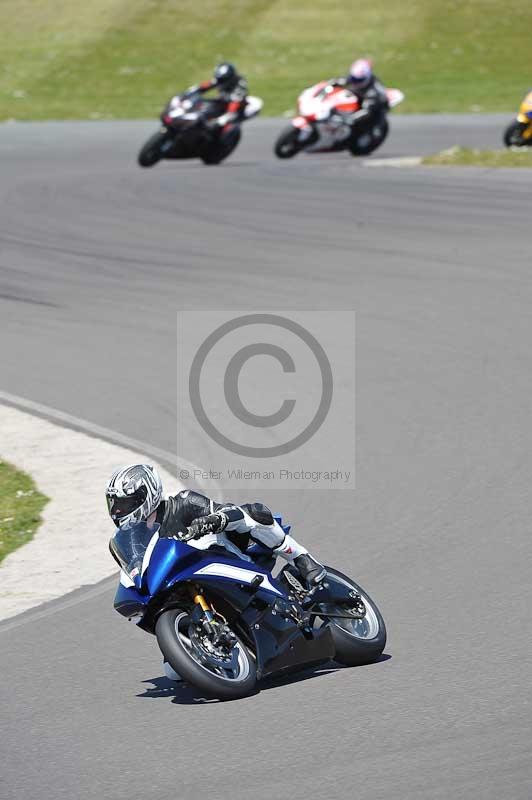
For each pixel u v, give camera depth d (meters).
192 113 104.19
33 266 73.75
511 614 29.16
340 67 180.25
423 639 28.12
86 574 33.88
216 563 26.25
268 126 137.62
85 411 49.03
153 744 23.64
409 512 37.09
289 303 63.69
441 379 50.66
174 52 188.88
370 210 84.62
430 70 177.88
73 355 56.72
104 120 145.75
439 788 20.97
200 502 26.55
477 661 26.62
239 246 76.44
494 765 21.66
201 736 23.89
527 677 25.55
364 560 33.38
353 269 69.88
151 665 27.95
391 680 26.06
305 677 27.02
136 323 61.50
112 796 21.56
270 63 183.12
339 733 23.56
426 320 59.44
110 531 37.09
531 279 66.00
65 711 25.55
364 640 27.31
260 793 21.25
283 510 38.09
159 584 25.59
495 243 73.94
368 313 61.19
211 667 25.83
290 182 96.12
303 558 27.20
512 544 33.91
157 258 74.50
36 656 28.64
